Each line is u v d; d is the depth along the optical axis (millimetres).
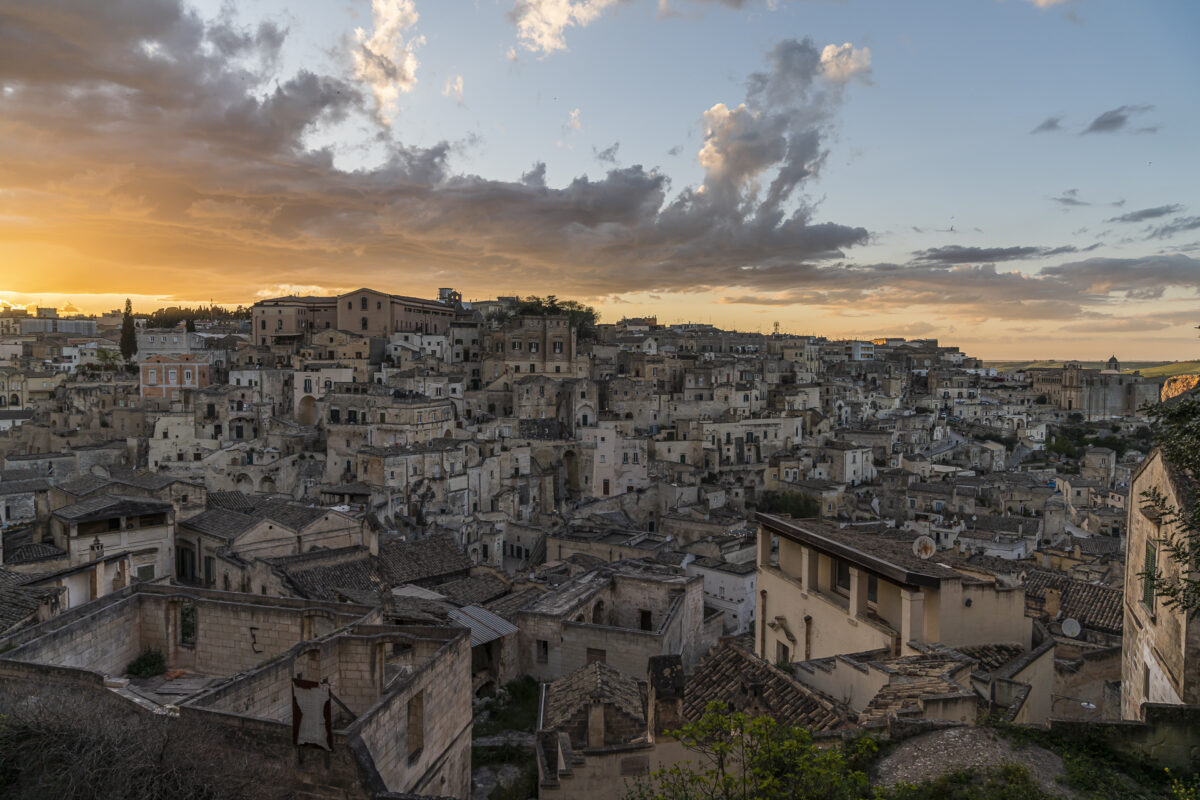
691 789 18469
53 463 99625
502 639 47312
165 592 31156
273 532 59875
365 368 140750
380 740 22031
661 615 54312
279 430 117188
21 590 35281
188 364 135875
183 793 19297
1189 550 19359
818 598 30750
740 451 138375
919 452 162625
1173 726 17953
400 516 82875
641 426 149625
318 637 28672
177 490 67688
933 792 16656
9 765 19906
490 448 113125
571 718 29016
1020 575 47938
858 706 23859
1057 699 31188
